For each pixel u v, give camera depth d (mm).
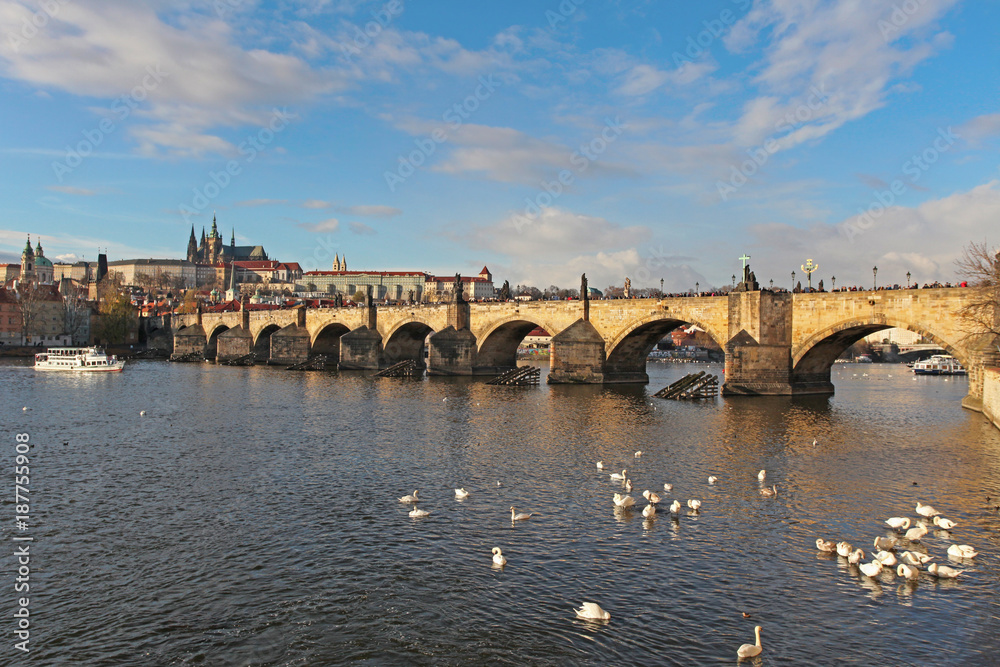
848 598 24672
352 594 25094
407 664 20641
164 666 20516
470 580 26219
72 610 23906
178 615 23578
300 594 25094
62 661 20734
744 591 25234
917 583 25812
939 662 20656
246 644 21750
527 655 21078
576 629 22531
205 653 21234
